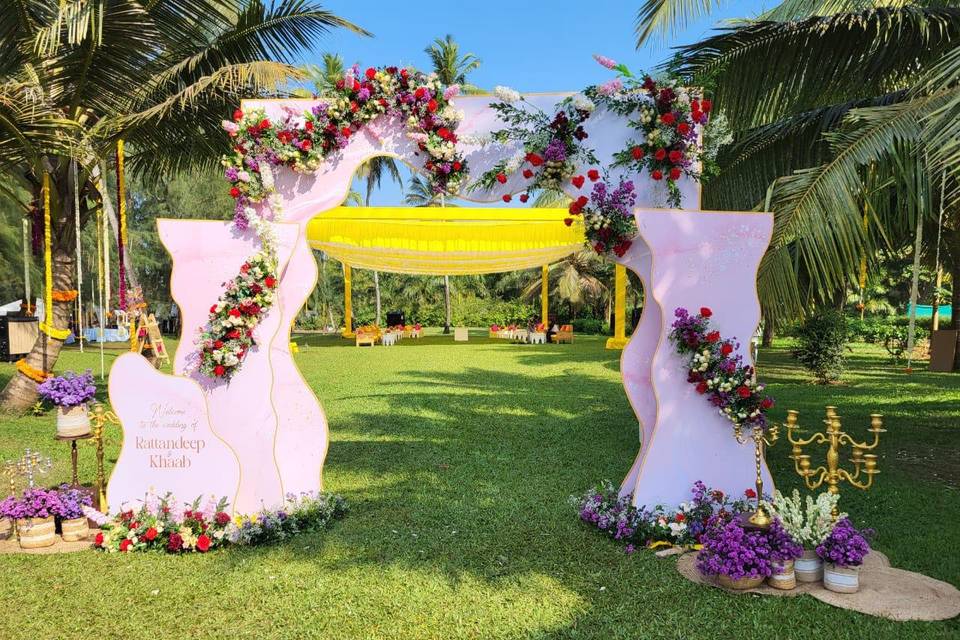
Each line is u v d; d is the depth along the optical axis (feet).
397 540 13.51
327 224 40.11
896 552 12.71
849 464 19.69
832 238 14.94
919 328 71.92
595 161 14.82
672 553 12.72
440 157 14.71
